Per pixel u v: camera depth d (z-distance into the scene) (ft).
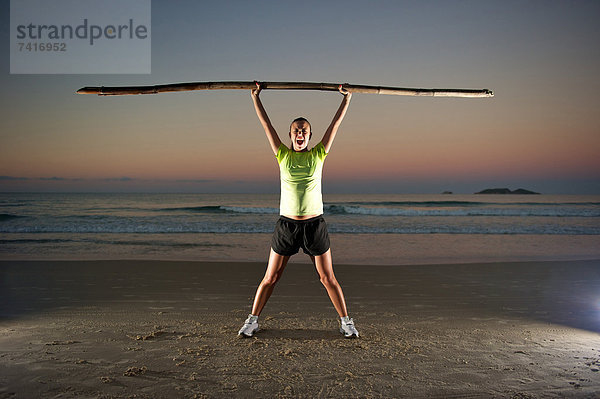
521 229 52.01
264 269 23.77
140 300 16.31
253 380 8.64
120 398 7.73
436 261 28.19
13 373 8.84
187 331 12.16
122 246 35.42
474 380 8.76
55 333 11.82
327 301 16.40
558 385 8.54
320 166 11.73
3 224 56.80
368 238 42.57
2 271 22.61
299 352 10.42
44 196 167.94
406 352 10.51
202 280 20.52
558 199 182.70
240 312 14.60
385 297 17.28
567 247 36.29
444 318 14.05
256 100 11.98
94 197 164.55
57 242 38.04
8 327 12.44
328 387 8.34
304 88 11.81
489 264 26.14
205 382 8.50
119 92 10.96
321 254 11.77
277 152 11.82
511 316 14.37
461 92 11.78
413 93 11.80
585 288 19.34
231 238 42.04
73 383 8.36
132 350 10.39
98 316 13.85
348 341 11.38
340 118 12.01
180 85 11.19
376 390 8.23
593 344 11.27
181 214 80.12
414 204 127.44
